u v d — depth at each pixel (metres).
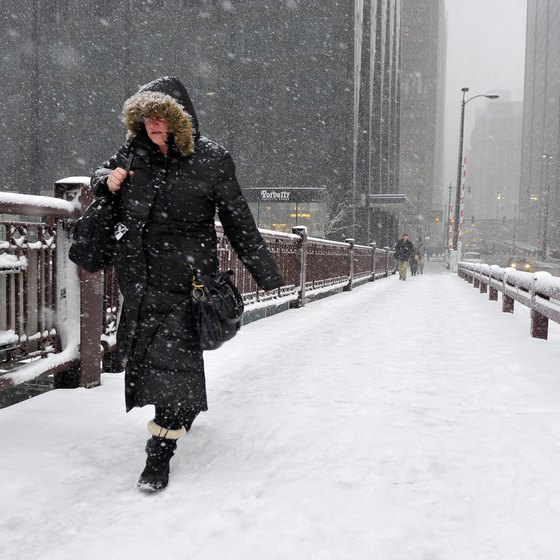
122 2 38.16
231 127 37.16
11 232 3.02
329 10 35.72
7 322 3.05
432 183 153.38
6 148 39.81
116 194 2.39
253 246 2.43
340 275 13.66
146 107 2.16
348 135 35.72
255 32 36.78
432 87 151.00
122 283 2.35
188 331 2.30
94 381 3.76
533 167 168.12
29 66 39.22
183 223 2.29
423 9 151.62
